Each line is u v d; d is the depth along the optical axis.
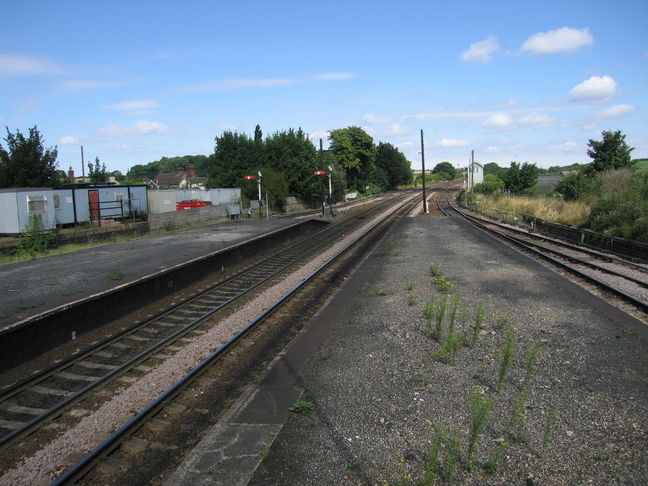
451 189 114.56
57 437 6.26
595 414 6.06
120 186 31.44
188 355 8.91
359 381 7.28
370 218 41.91
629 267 15.99
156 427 6.34
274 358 8.63
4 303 10.36
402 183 130.12
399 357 8.14
